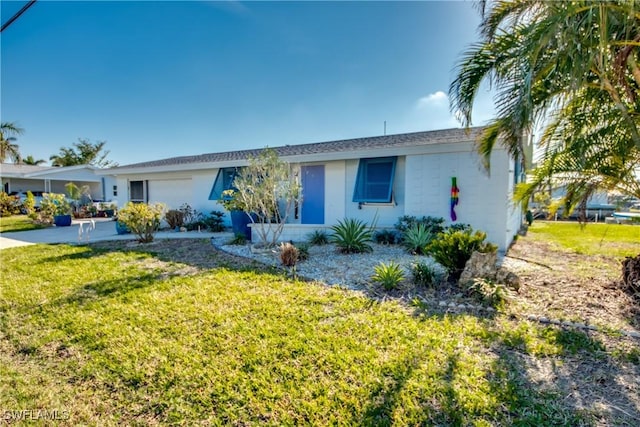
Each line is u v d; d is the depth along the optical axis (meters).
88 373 3.35
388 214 11.10
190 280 6.40
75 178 29.42
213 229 14.09
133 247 10.29
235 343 3.85
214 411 2.77
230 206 10.48
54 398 2.98
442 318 4.47
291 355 3.56
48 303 5.36
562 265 7.55
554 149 5.58
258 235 10.77
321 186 12.45
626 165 5.25
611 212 19.69
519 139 4.65
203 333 4.12
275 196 9.66
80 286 6.22
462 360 3.40
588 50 3.70
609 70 4.46
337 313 4.68
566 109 5.04
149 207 11.34
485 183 9.34
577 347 3.64
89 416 2.75
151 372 3.33
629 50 4.31
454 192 9.57
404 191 10.63
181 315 4.69
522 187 6.05
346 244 8.91
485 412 2.63
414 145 10.02
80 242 11.48
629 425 2.47
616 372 3.17
